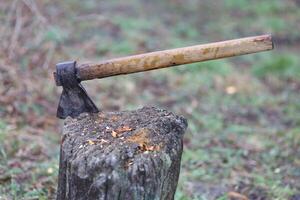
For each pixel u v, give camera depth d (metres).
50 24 3.61
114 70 1.70
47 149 2.44
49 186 2.15
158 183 1.54
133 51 3.69
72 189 1.56
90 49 3.57
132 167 1.52
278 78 3.86
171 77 3.53
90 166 1.53
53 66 3.13
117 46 3.67
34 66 3.08
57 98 2.90
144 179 1.52
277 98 3.51
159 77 3.51
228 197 2.29
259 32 4.91
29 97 2.79
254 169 2.54
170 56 1.68
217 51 1.67
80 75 1.70
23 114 2.67
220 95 3.45
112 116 1.72
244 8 5.51
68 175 1.58
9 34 3.20
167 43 4.00
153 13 4.86
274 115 3.24
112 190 1.52
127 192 1.52
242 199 2.28
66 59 3.30
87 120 1.69
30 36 3.31
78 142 1.60
